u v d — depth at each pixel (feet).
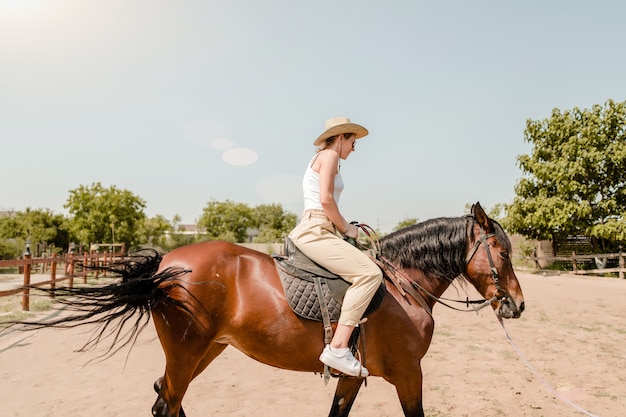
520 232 69.82
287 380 17.94
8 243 91.20
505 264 11.28
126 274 10.01
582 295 43.98
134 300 9.38
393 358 10.14
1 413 13.85
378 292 10.03
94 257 52.70
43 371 18.57
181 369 9.70
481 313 35.40
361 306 9.41
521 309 11.17
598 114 63.87
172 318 9.70
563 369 19.25
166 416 9.68
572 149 63.16
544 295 44.09
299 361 9.89
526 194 69.10
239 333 9.81
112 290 9.45
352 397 10.71
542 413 14.34
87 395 15.65
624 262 63.98
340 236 10.46
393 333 10.07
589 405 14.97
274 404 15.12
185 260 10.14
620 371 18.93
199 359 9.82
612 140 63.67
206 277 9.80
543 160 68.39
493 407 14.83
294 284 9.81
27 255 33.45
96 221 122.11
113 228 119.14
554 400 15.51
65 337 25.29
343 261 9.68
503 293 11.27
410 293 10.69
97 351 22.30
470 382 17.51
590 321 30.68
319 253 9.85
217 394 16.15
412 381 10.20
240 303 9.74
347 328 9.31
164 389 9.95
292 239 10.34
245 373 18.95
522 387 16.89
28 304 31.65
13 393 15.78
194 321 9.61
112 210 123.65
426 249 11.43
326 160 9.89
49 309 33.17
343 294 9.75
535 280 60.39
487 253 11.25
